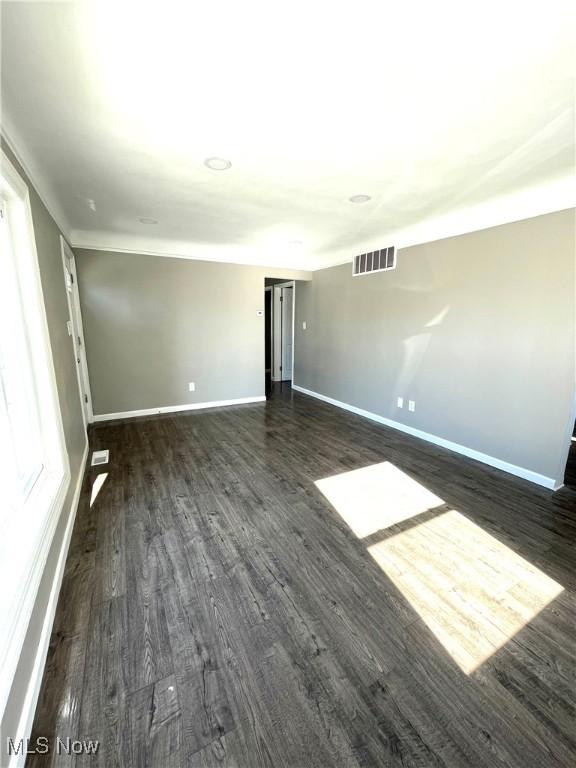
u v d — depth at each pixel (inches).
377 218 135.6
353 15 46.2
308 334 247.4
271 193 109.6
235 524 95.6
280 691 52.9
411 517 99.9
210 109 67.1
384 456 143.6
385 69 56.3
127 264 182.2
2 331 69.5
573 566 81.0
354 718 49.5
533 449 120.8
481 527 95.4
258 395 233.9
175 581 74.7
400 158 86.6
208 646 60.0
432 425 158.4
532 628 64.6
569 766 44.6
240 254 206.8
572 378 109.3
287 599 70.3
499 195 110.9
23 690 47.5
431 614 67.2
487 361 132.6
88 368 180.5
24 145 77.7
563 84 59.6
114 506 104.1
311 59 54.2
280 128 73.7
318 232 157.9
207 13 45.9
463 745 46.6
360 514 101.0
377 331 185.5
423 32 48.9
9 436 64.1
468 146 80.8
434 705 51.3
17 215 74.7
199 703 51.1
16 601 48.4
